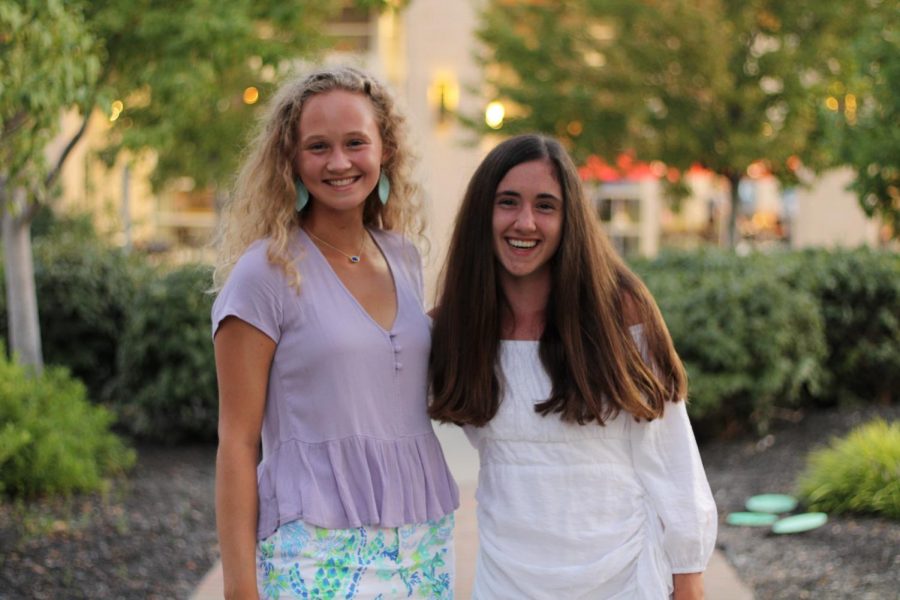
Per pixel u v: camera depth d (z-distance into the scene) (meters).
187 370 7.57
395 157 2.71
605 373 2.46
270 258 2.40
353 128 2.46
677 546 2.51
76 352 8.73
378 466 2.42
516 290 2.59
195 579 4.71
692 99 13.27
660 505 2.52
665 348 2.55
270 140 2.51
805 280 8.24
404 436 2.50
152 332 7.61
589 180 14.84
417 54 23.81
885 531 5.19
